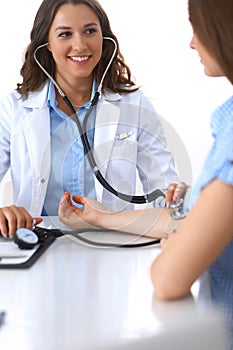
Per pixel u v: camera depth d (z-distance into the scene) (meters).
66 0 1.74
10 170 1.89
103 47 1.84
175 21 2.83
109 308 0.91
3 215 1.35
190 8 0.96
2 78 2.73
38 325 0.85
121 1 2.80
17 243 1.23
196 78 2.88
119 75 1.90
